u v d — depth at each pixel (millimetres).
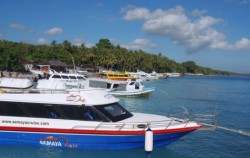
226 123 22406
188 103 35219
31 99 12867
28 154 12742
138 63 128875
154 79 89688
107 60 109625
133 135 12516
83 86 37000
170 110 28719
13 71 67938
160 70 151500
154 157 13250
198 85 77375
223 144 15789
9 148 13000
